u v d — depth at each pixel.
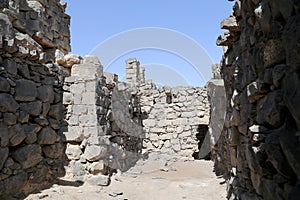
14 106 4.56
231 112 4.58
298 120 1.71
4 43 4.39
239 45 3.88
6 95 4.36
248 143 3.25
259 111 2.72
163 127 12.29
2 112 4.26
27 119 4.99
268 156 2.25
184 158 11.53
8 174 4.39
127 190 6.13
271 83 2.35
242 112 3.62
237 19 3.84
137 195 5.94
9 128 4.41
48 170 5.64
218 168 7.96
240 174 3.94
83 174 6.19
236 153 4.35
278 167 2.07
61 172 6.11
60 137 6.21
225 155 6.33
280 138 1.97
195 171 9.09
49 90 5.86
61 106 6.37
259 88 2.62
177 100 12.32
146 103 12.57
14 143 4.56
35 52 5.28
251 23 3.00
